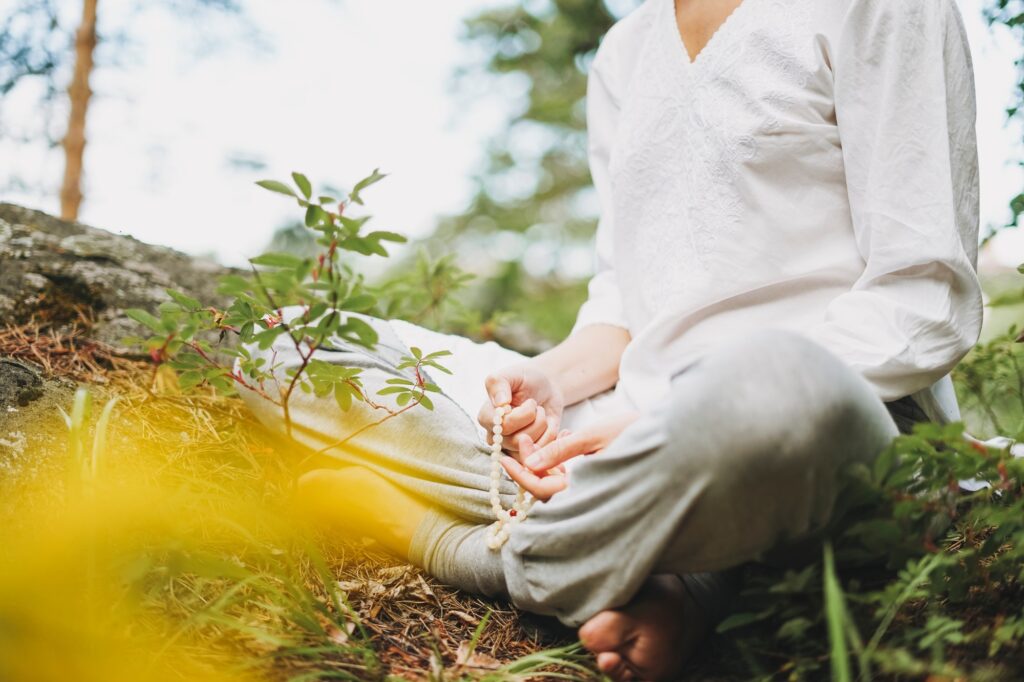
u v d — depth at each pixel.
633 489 1.06
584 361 1.63
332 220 1.21
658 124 1.57
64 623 1.03
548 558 1.19
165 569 1.21
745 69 1.46
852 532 1.05
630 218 1.62
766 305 1.44
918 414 1.36
